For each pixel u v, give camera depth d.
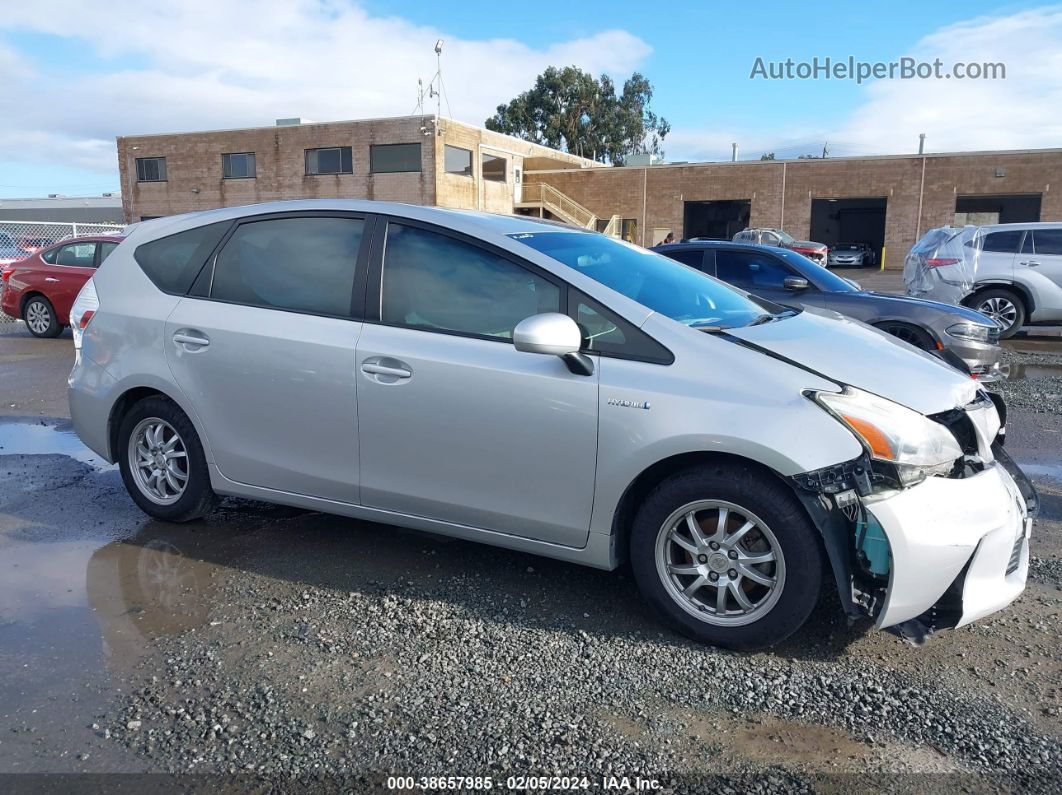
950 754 2.59
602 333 3.33
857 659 3.15
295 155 36.03
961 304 12.64
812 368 3.16
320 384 3.81
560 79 63.66
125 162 39.41
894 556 2.87
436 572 3.93
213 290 4.24
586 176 40.12
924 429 2.97
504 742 2.64
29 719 2.76
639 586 3.34
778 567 3.06
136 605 3.60
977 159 33.94
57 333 12.79
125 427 4.51
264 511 4.80
